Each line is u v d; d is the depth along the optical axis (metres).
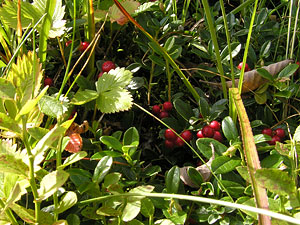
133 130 0.25
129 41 0.35
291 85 0.30
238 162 0.23
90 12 0.29
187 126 0.28
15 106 0.16
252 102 0.30
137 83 0.30
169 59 0.28
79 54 0.31
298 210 0.19
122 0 0.31
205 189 0.23
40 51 0.26
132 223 0.21
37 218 0.17
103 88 0.26
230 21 0.34
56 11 0.28
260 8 0.37
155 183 0.26
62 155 0.27
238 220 0.22
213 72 0.29
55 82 0.31
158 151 0.30
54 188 0.16
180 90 0.33
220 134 0.27
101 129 0.27
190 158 0.29
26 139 0.16
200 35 0.33
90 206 0.22
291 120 0.30
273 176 0.17
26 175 0.16
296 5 0.36
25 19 0.27
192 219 0.23
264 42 0.35
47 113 0.22
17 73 0.17
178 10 0.38
